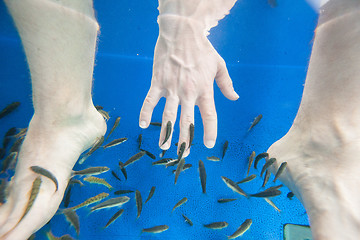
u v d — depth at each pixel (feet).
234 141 1.08
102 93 1.19
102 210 0.88
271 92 1.24
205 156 1.03
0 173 0.77
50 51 0.69
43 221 0.63
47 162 0.69
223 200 0.92
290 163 0.71
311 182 0.62
